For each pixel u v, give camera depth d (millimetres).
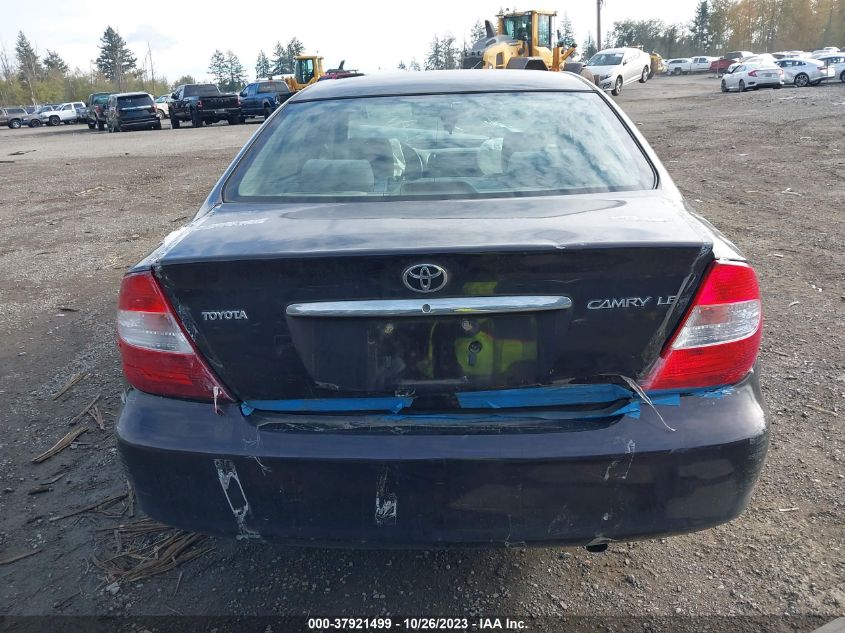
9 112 52469
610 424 2051
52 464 3461
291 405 2135
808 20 99125
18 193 12852
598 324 2025
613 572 2615
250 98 33219
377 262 1965
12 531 2949
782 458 3277
